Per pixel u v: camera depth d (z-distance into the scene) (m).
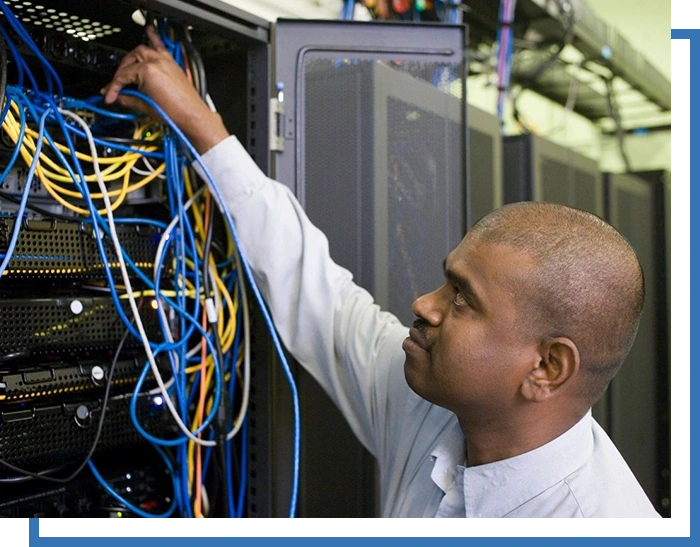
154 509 1.07
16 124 0.86
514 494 0.88
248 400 1.09
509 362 0.82
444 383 0.85
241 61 1.14
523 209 0.87
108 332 0.96
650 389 2.67
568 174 2.15
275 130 1.07
